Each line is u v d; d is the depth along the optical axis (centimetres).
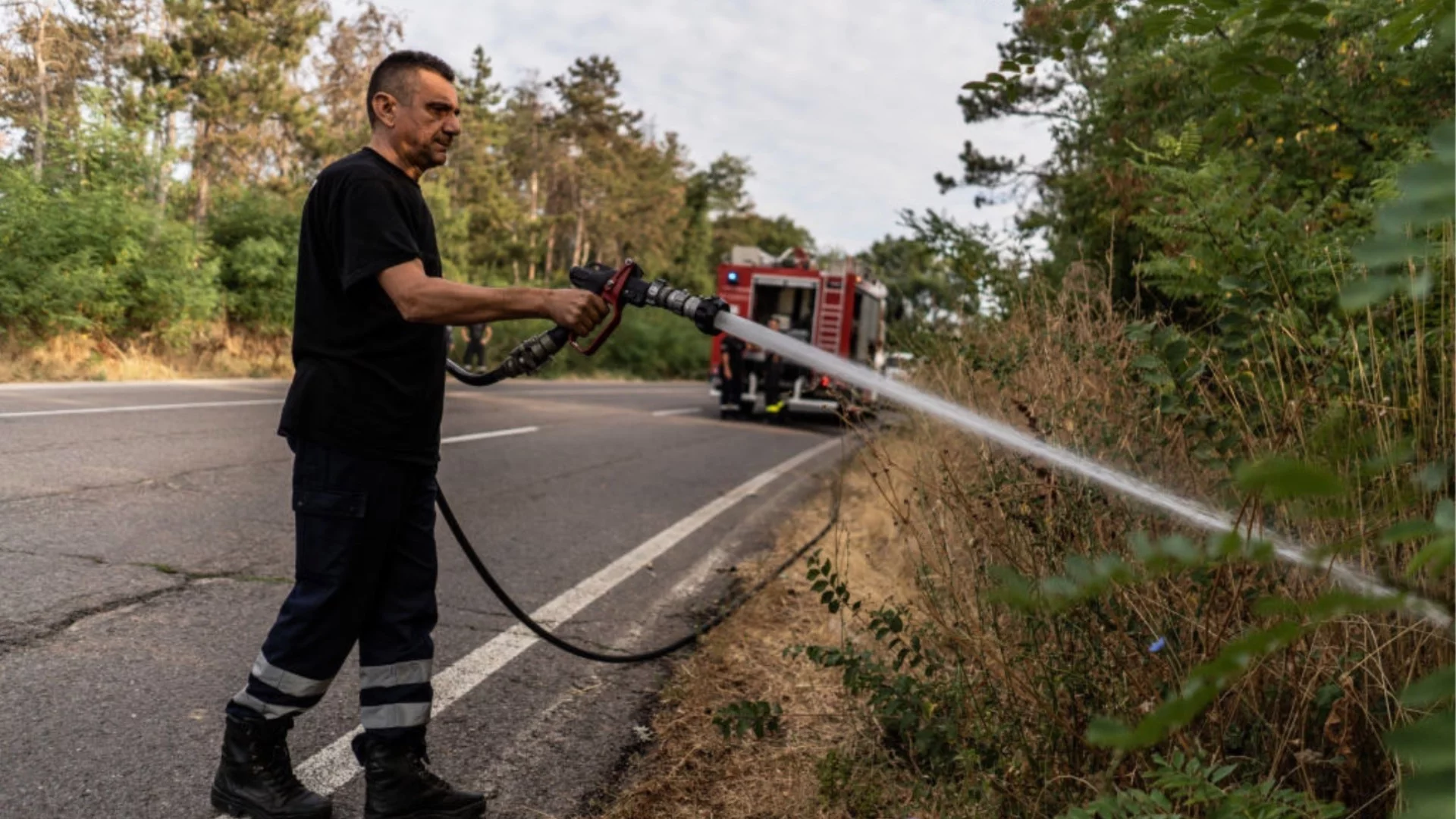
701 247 7881
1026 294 514
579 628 486
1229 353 274
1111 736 75
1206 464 259
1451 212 62
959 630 303
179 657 404
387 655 295
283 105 2994
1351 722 235
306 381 280
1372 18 469
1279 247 350
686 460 1125
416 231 288
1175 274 407
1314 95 495
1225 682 78
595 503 808
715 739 358
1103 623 267
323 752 339
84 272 1603
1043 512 284
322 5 3100
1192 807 226
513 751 351
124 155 1794
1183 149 379
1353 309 65
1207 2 185
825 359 226
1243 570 229
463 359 2720
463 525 682
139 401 1169
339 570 283
